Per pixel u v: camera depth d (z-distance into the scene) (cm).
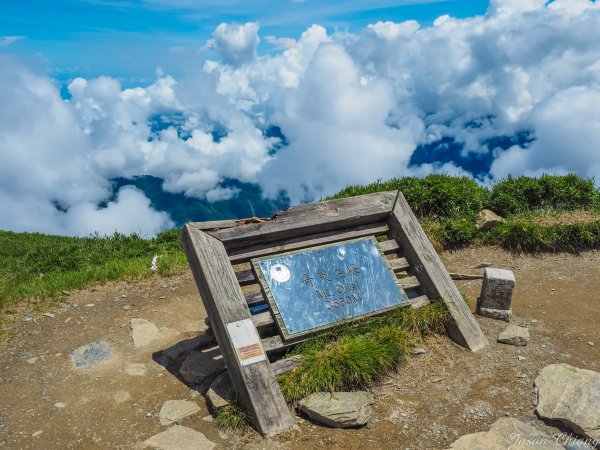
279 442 180
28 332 279
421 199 406
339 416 186
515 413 190
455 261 353
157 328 279
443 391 205
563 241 353
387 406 198
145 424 198
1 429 198
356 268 242
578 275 320
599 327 253
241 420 189
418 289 256
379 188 446
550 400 190
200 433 189
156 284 346
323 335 219
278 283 225
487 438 173
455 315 239
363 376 205
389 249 259
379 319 232
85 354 252
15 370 240
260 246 236
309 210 247
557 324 257
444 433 182
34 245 599
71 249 451
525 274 327
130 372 235
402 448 176
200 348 254
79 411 207
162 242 475
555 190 411
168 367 239
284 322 216
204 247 219
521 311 275
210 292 210
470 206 406
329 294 230
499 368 217
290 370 205
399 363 220
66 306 312
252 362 197
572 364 219
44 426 199
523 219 378
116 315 299
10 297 317
